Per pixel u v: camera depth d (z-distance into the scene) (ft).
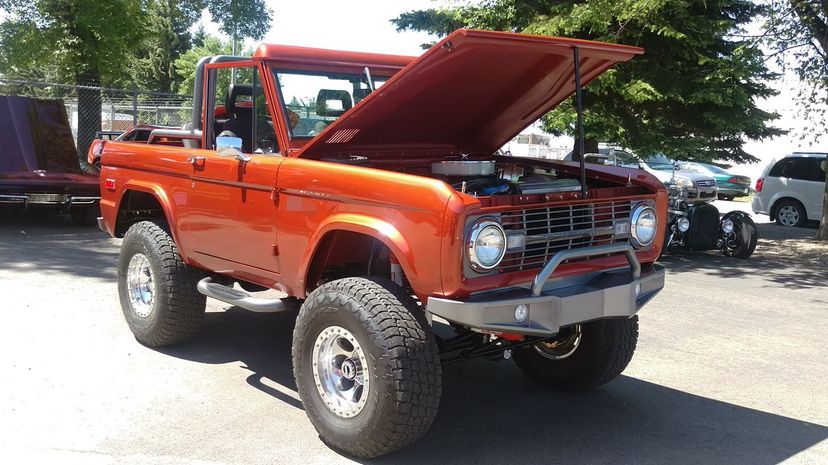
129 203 20.16
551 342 17.28
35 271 27.07
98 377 16.78
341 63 16.98
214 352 18.94
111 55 54.03
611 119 39.45
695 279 32.30
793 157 56.24
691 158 41.04
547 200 13.66
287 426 14.64
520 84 16.03
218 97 18.49
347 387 13.62
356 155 16.30
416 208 12.41
